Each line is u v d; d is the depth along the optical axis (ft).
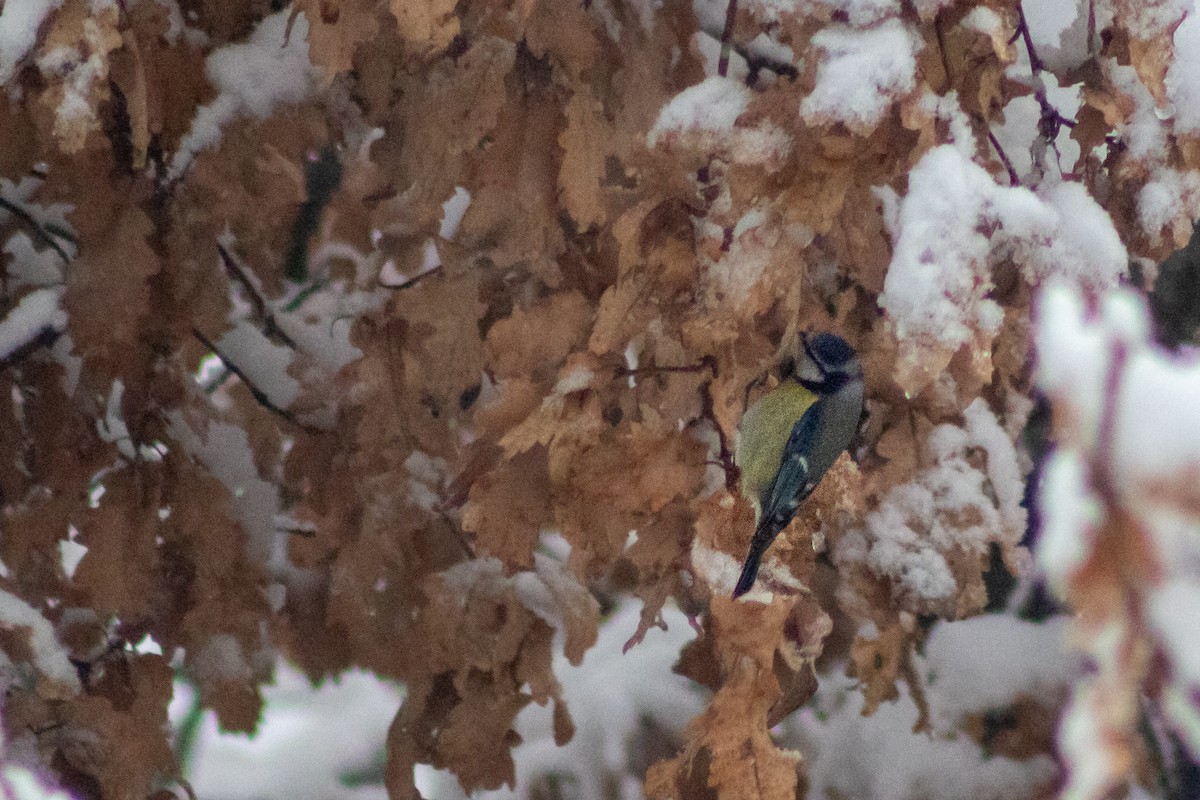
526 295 26.71
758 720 26.22
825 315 26.45
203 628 26.78
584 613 26.86
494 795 29.12
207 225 26.63
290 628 27.07
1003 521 26.63
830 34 25.95
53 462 26.68
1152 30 26.08
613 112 26.43
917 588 26.61
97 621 26.86
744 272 26.02
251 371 27.02
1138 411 16.42
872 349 26.55
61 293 26.73
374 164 27.20
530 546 26.25
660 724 30.09
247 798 36.42
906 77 25.89
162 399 26.71
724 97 26.07
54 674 26.45
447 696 26.86
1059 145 26.73
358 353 27.04
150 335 26.63
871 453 26.63
